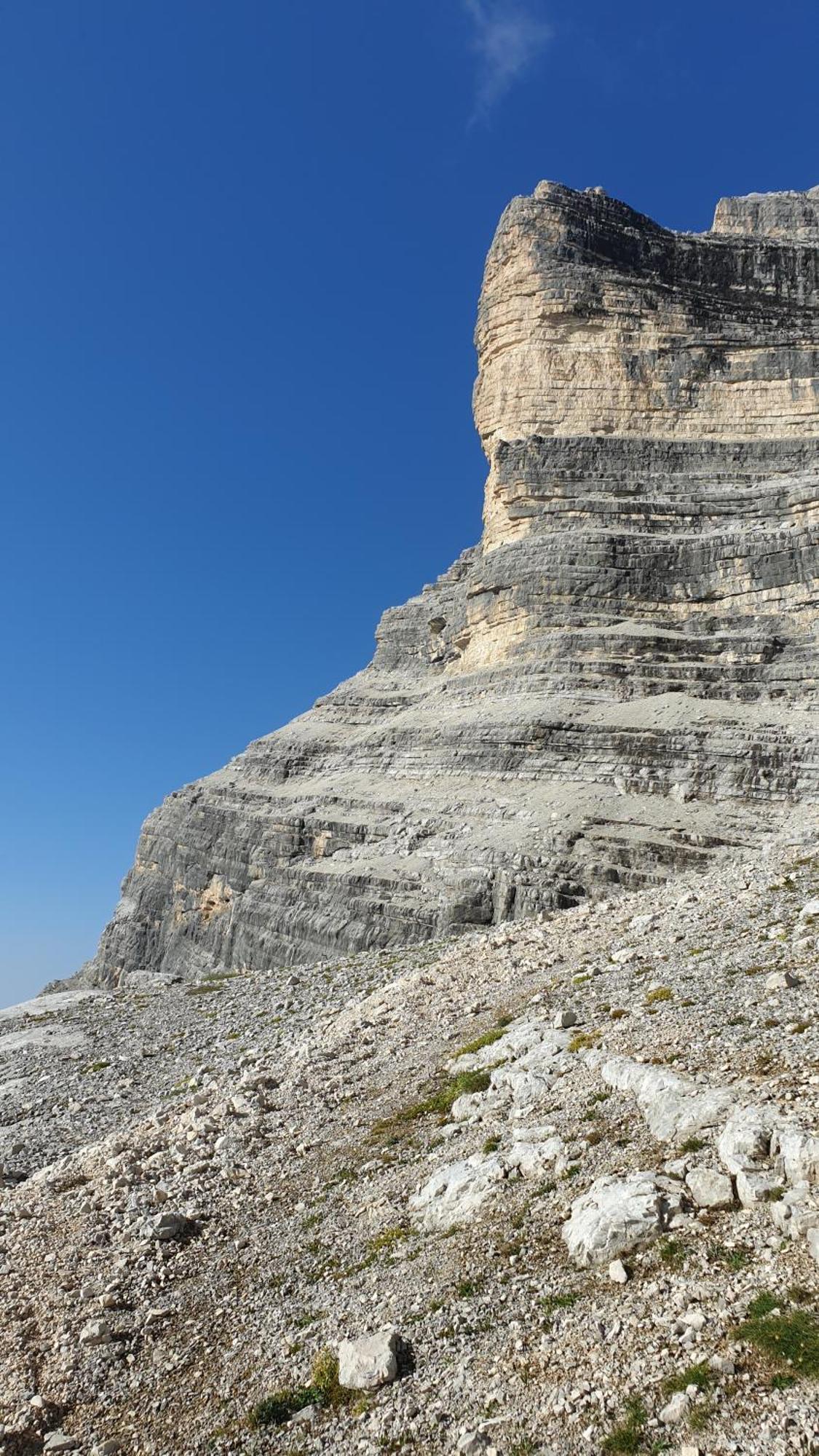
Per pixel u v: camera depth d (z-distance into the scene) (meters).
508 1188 12.91
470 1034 20.59
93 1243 15.77
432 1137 15.73
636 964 21.08
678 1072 13.64
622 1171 11.88
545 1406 8.98
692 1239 10.27
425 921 41.34
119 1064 33.09
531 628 58.50
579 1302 10.14
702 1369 8.60
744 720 44.94
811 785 40.94
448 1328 10.59
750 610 53.50
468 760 51.84
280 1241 14.37
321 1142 17.50
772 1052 13.36
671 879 37.16
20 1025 44.69
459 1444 8.88
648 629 54.94
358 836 52.06
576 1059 15.95
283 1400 10.49
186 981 52.94
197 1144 18.94
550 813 43.44
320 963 43.34
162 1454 10.45
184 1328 12.81
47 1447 11.05
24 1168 23.59
